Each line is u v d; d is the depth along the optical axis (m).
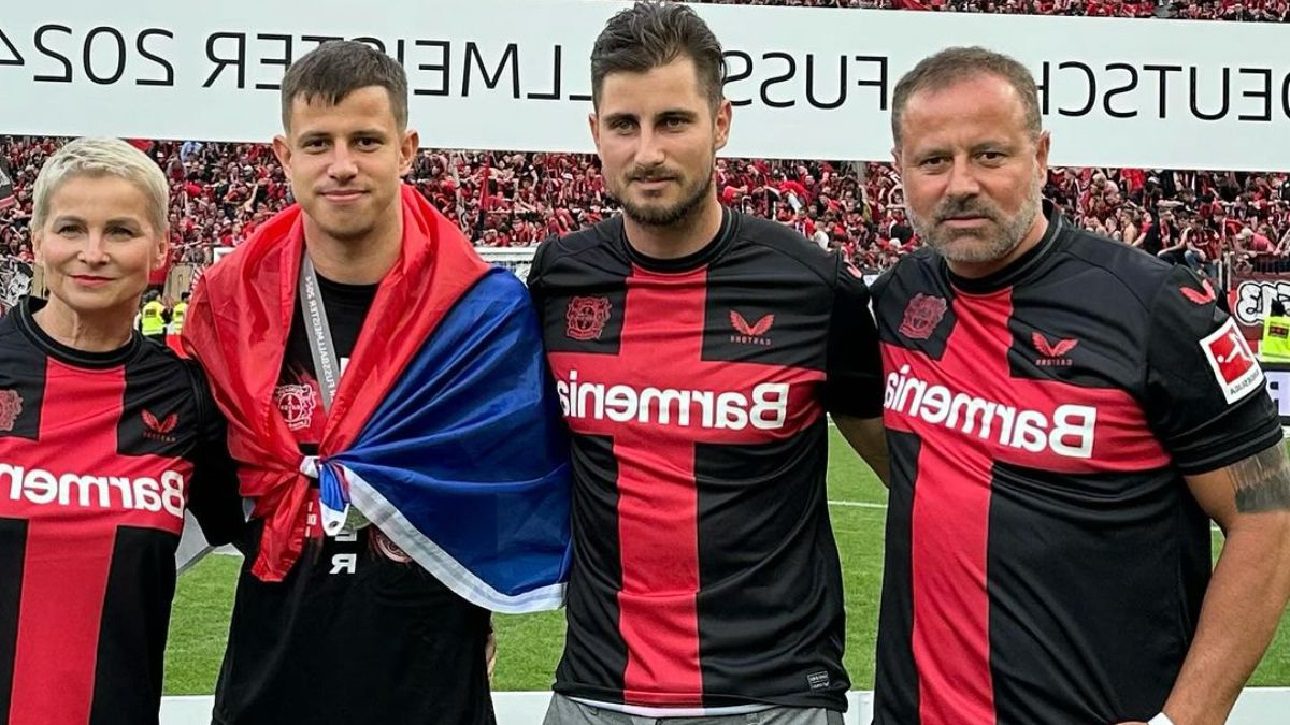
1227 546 2.06
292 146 2.44
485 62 6.99
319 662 2.45
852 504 8.54
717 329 2.47
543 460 2.62
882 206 13.74
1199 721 2.02
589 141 7.10
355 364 2.47
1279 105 7.44
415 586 2.49
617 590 2.46
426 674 2.49
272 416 2.45
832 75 7.34
